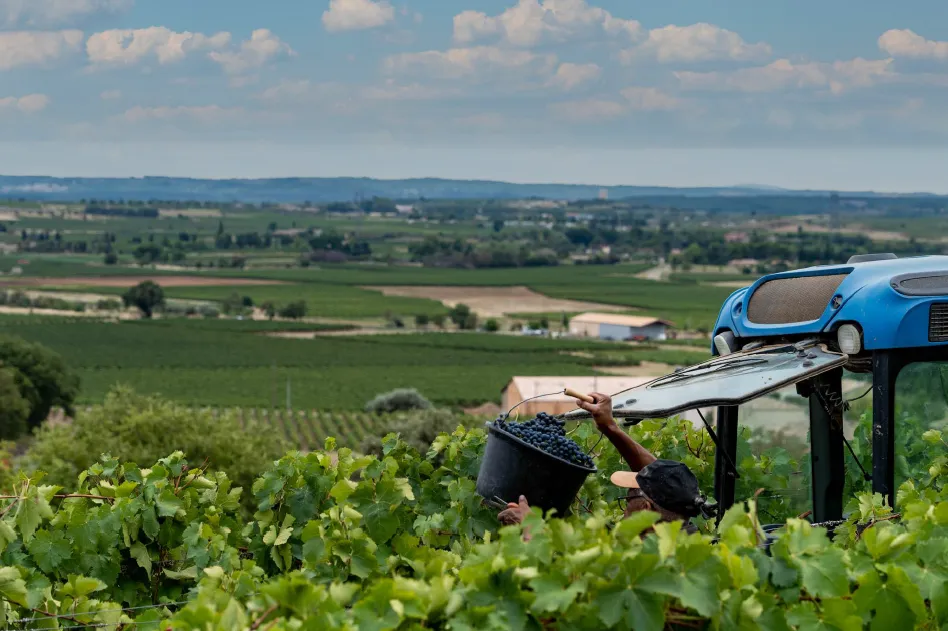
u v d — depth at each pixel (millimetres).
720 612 3902
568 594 3859
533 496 5539
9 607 5477
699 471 9680
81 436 53656
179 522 7582
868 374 6684
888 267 6312
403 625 4031
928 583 4398
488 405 150750
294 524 7750
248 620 4223
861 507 5734
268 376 178625
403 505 8094
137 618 5785
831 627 4062
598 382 97438
